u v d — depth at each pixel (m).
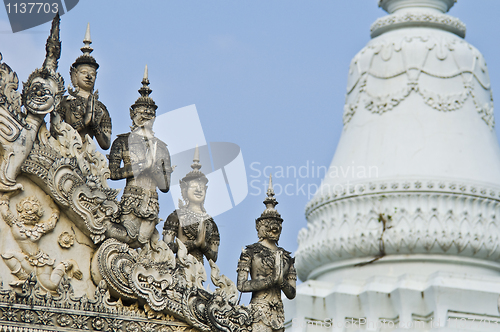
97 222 32.50
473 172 47.78
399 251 46.75
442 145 48.56
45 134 32.88
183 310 32.50
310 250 49.28
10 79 32.69
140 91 34.69
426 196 46.78
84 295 32.06
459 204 46.69
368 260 47.41
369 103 50.69
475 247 46.06
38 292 31.58
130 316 32.25
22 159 32.25
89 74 34.66
